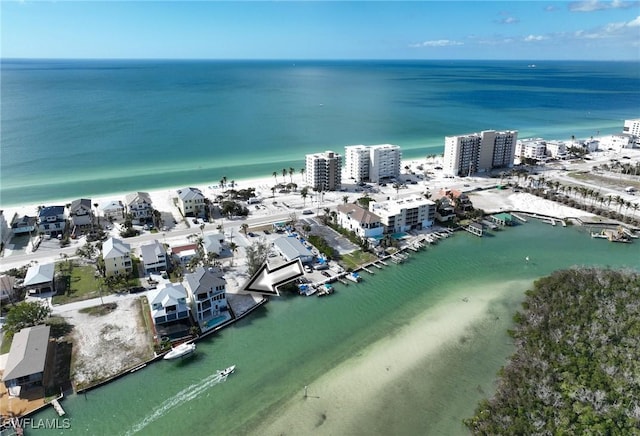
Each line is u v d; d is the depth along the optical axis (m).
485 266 129.50
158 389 81.12
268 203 176.38
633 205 171.88
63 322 97.38
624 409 72.12
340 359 89.75
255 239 142.38
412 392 80.81
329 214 160.12
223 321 99.19
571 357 84.25
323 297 112.12
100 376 82.44
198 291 97.06
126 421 74.25
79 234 143.50
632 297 102.31
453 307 108.06
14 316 92.12
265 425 73.62
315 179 191.25
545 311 100.62
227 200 173.00
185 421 74.50
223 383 82.88
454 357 90.25
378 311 106.50
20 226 143.75
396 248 138.38
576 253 138.75
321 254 132.62
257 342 94.56
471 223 157.00
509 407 73.75
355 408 77.25
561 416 71.31
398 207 151.12
